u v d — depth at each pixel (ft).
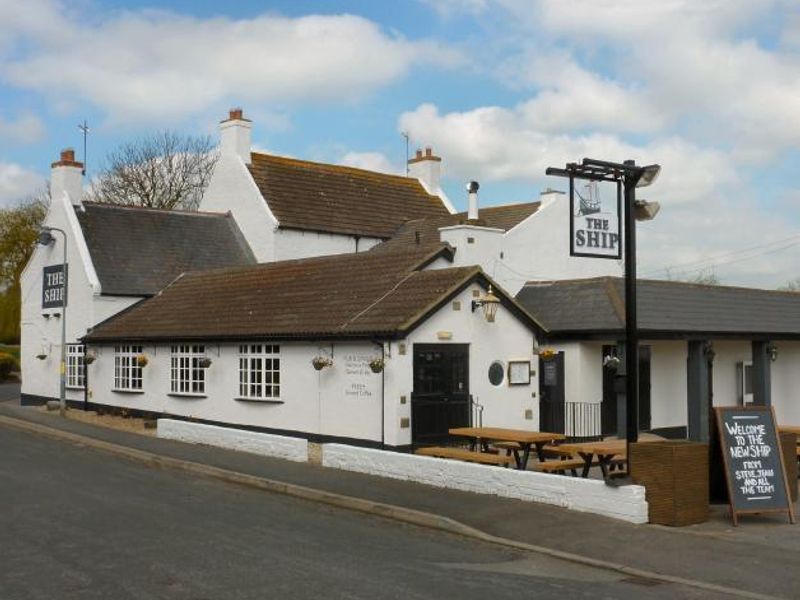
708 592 27.76
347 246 104.27
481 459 48.42
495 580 28.81
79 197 98.32
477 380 62.18
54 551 31.65
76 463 56.24
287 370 66.23
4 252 196.75
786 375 86.94
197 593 26.35
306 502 43.37
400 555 32.19
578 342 69.56
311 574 28.84
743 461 37.96
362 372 59.93
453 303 60.85
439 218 105.19
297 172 108.17
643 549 32.91
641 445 37.65
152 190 177.99
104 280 89.51
